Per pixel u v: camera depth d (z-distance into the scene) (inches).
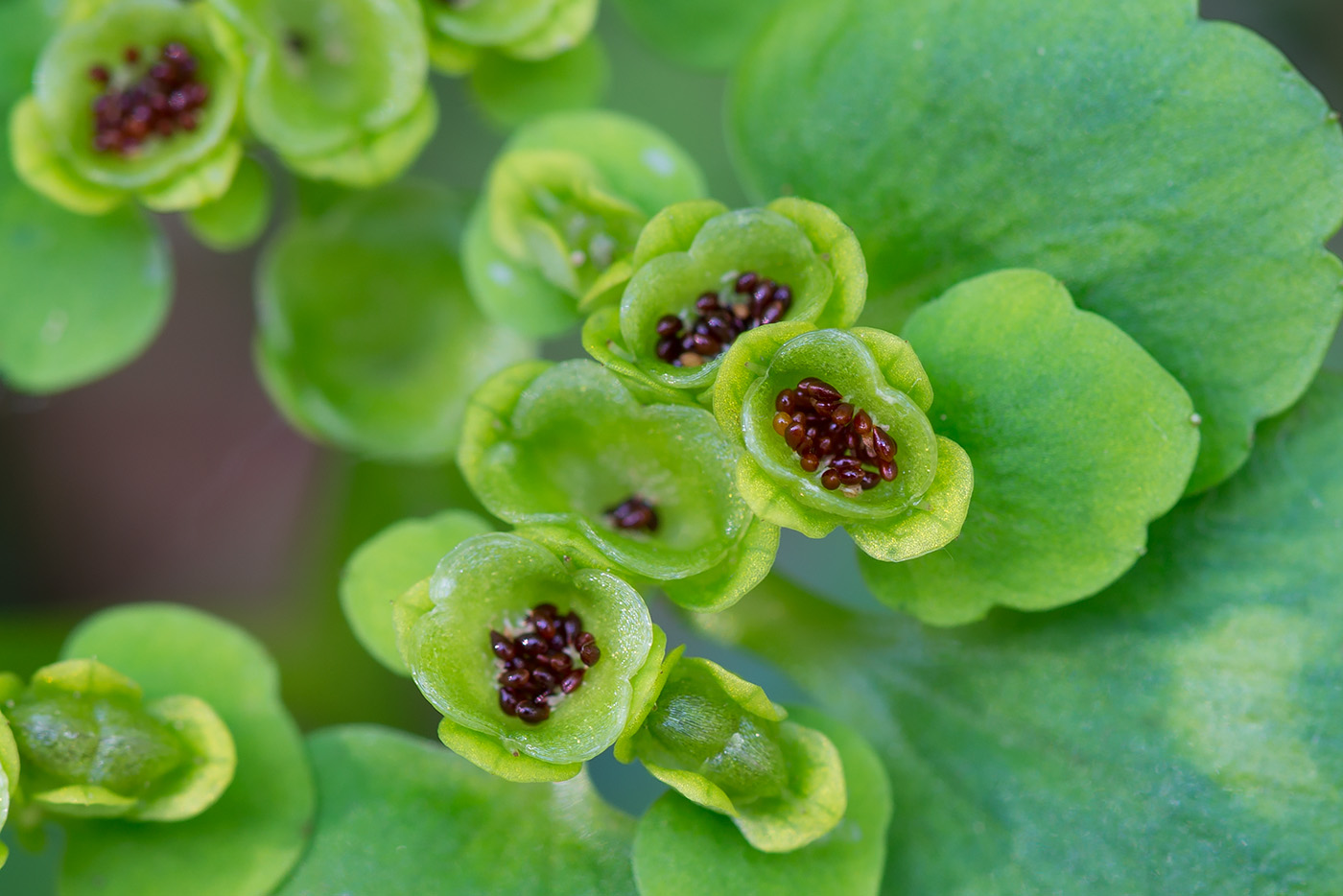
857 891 3.5
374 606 3.5
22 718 3.5
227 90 3.7
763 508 3.4
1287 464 3.6
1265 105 3.5
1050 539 3.5
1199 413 3.5
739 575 3.4
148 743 3.5
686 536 3.5
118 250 3.8
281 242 3.9
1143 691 3.6
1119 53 3.5
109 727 3.5
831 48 3.6
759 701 3.4
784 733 3.5
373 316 3.9
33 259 3.8
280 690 3.9
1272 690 3.5
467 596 3.4
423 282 3.9
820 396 3.4
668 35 3.9
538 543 3.4
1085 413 3.5
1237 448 3.5
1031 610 3.6
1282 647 3.5
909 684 3.7
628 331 3.5
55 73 3.7
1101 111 3.5
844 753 3.6
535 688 3.4
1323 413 3.6
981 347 3.5
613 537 3.4
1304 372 3.5
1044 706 3.6
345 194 3.9
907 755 3.6
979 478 3.5
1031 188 3.6
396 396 3.9
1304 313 3.5
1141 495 3.5
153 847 3.6
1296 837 3.5
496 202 3.6
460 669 3.4
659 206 3.7
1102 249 3.5
